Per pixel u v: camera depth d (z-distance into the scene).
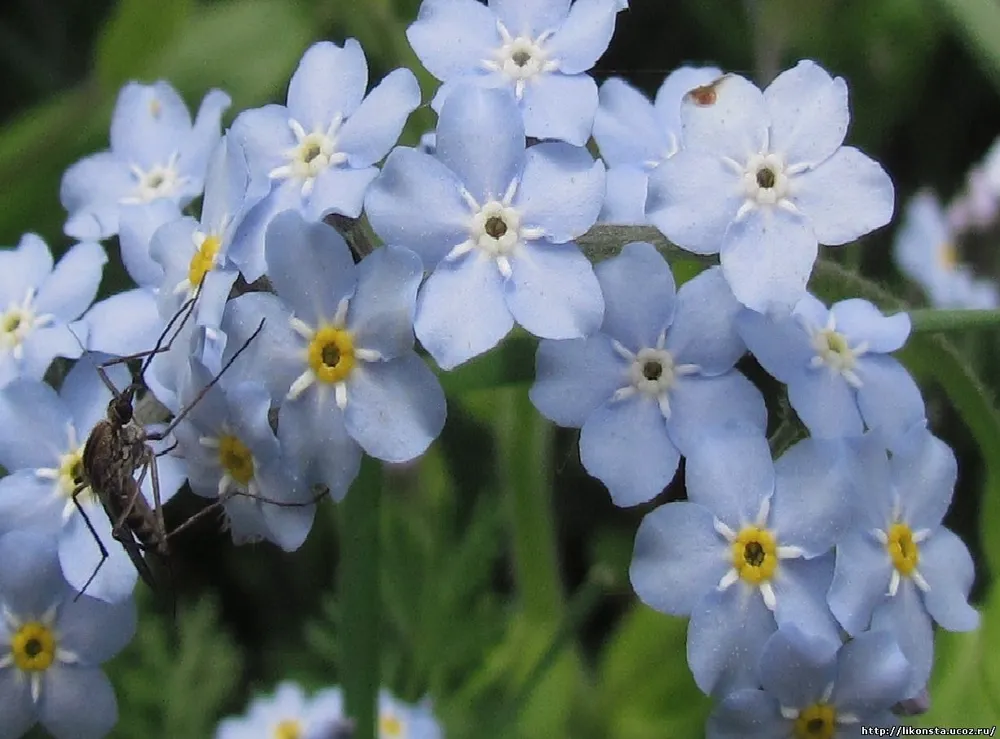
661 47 0.15
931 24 0.15
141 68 0.13
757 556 0.10
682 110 0.10
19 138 0.13
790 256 0.10
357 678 0.11
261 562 0.14
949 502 0.10
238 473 0.10
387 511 0.13
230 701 0.14
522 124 0.10
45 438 0.10
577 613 0.12
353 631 0.11
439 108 0.10
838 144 0.10
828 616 0.10
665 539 0.10
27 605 0.10
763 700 0.10
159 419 0.10
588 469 0.10
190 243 0.10
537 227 0.10
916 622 0.10
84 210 0.11
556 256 0.10
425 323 0.10
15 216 0.13
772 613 0.10
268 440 0.10
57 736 0.11
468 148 0.10
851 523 0.10
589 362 0.10
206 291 0.10
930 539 0.10
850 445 0.10
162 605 0.13
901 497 0.10
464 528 0.14
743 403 0.10
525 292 0.10
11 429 0.10
